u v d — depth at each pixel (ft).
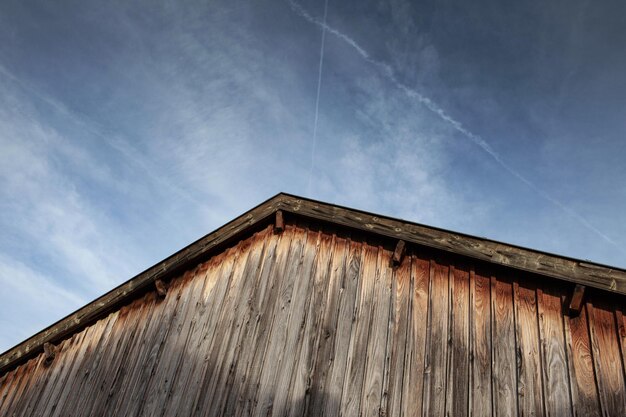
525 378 15.72
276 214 21.74
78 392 22.79
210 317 21.04
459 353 16.70
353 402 16.74
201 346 20.39
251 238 22.56
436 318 17.60
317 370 17.74
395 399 16.40
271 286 20.51
